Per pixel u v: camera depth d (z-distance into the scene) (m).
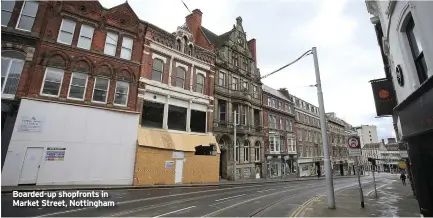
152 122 20.03
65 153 14.94
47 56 15.38
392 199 13.43
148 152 18.39
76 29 16.89
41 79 14.95
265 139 34.00
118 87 18.33
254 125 32.16
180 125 22.11
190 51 24.42
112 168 16.61
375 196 14.31
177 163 20.11
